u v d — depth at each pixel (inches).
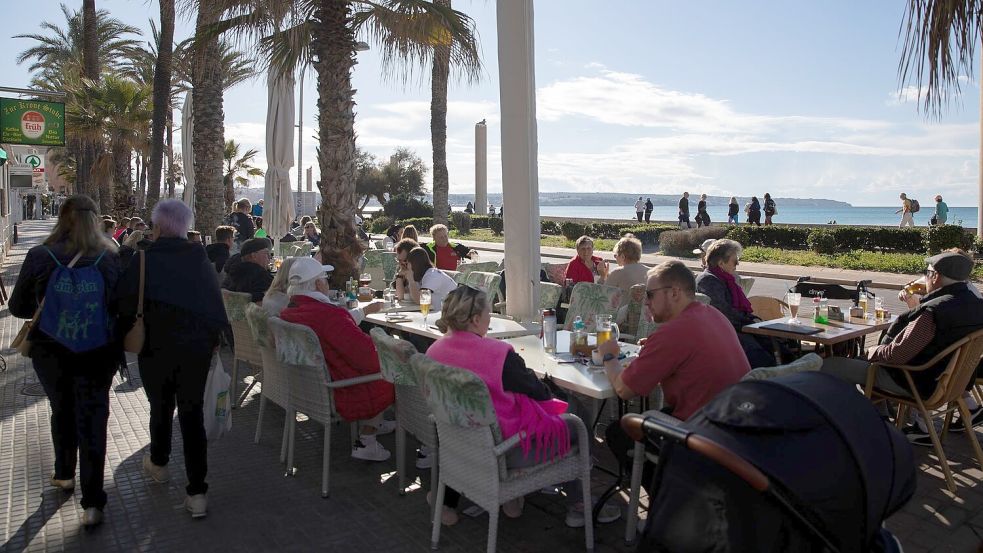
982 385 207.0
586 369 161.9
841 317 226.2
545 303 282.7
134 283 151.6
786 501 77.5
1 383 272.1
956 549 141.7
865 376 192.4
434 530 143.9
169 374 155.5
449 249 392.2
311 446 206.8
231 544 146.8
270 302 205.2
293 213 498.3
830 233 905.5
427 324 229.8
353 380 175.8
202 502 158.6
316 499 169.2
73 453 170.9
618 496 170.1
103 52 1359.5
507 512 158.7
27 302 151.2
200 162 558.6
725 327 137.8
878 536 91.4
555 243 1221.1
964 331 171.9
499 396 134.4
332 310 179.8
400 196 1910.7
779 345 237.1
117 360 158.6
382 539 148.5
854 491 80.4
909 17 136.9
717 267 234.4
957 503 163.3
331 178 358.6
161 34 671.1
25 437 211.3
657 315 141.9
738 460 77.5
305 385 176.1
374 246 657.0
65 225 154.5
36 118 757.3
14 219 1245.1
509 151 244.4
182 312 152.9
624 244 279.0
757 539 79.3
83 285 150.4
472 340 139.5
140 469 187.8
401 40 379.9
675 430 85.1
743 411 84.1
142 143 1061.8
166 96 679.1
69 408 163.9
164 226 157.6
